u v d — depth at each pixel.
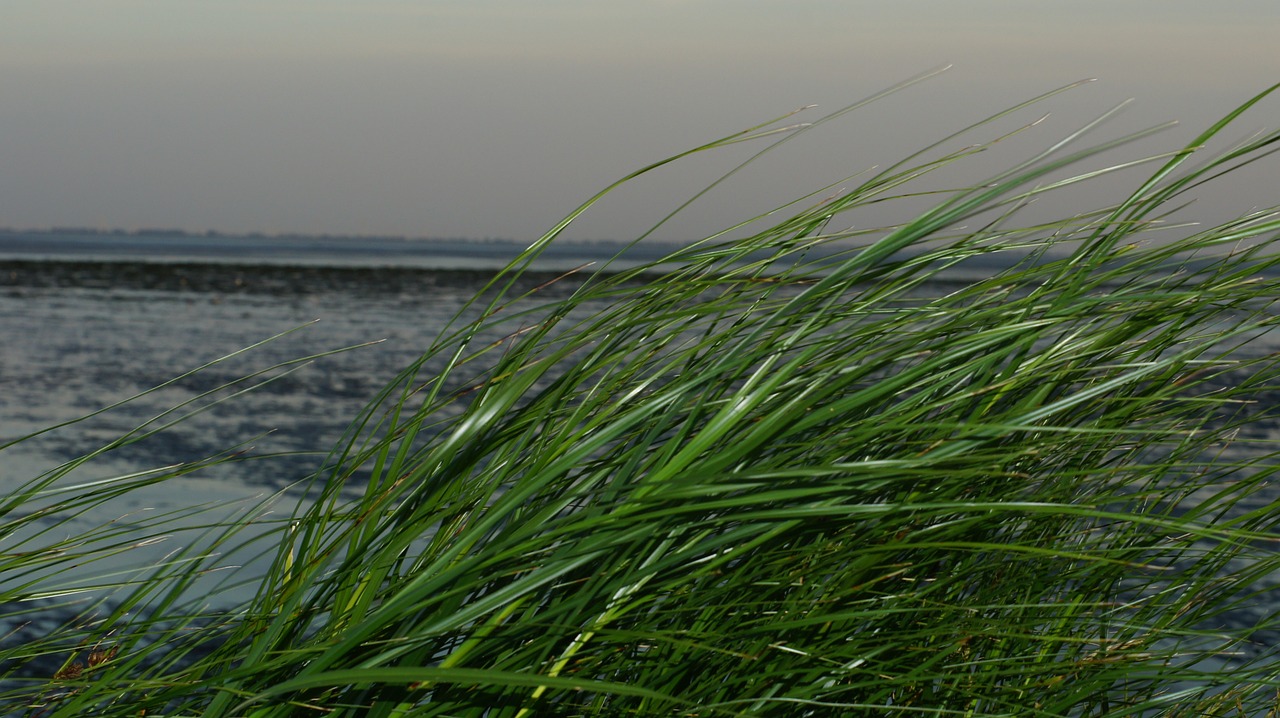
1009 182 1.21
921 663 1.43
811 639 1.39
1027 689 1.49
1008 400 1.51
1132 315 1.46
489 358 20.44
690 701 1.34
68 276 63.59
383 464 1.53
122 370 20.50
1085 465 1.66
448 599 1.28
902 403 1.43
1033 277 1.49
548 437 1.50
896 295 1.51
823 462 1.41
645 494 1.25
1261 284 1.44
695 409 1.34
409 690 1.25
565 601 1.32
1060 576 1.57
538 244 1.50
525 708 1.27
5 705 1.53
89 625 1.73
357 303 45.00
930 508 1.16
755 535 1.34
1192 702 1.86
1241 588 1.79
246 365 21.77
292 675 1.28
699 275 1.52
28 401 16.12
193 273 73.25
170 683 1.27
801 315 1.42
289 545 1.56
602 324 1.53
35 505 6.87
